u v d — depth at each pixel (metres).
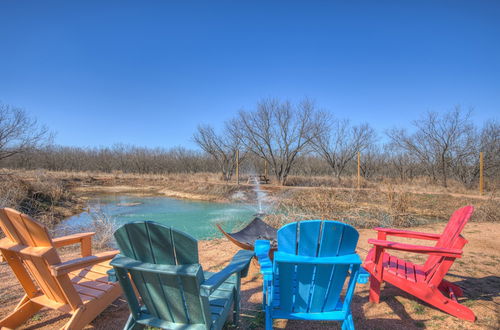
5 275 4.01
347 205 9.47
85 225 7.82
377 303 3.12
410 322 2.78
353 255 2.22
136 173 30.98
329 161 23.66
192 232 8.37
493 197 10.51
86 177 24.31
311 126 21.75
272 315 2.32
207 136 24.14
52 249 2.25
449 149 21.27
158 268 1.93
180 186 20.61
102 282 2.83
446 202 11.88
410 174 24.83
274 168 22.27
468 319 2.80
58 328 2.68
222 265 4.43
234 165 25.08
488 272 4.09
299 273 2.22
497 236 6.30
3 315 2.92
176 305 2.09
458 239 2.87
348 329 2.24
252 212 11.98
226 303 2.35
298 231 2.18
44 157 32.19
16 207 9.18
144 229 1.91
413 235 3.46
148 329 2.57
